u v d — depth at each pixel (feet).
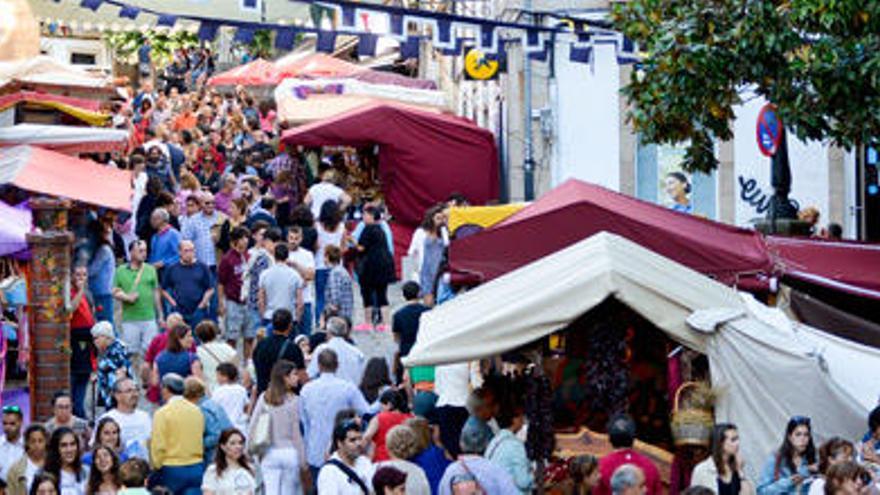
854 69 78.07
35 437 61.87
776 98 80.28
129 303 84.84
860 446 55.67
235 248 87.81
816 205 115.85
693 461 56.65
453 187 119.85
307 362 77.00
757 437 56.18
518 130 124.26
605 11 119.14
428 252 93.66
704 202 116.78
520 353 58.95
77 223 85.51
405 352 76.74
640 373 60.23
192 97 178.09
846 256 73.20
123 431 65.16
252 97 164.25
